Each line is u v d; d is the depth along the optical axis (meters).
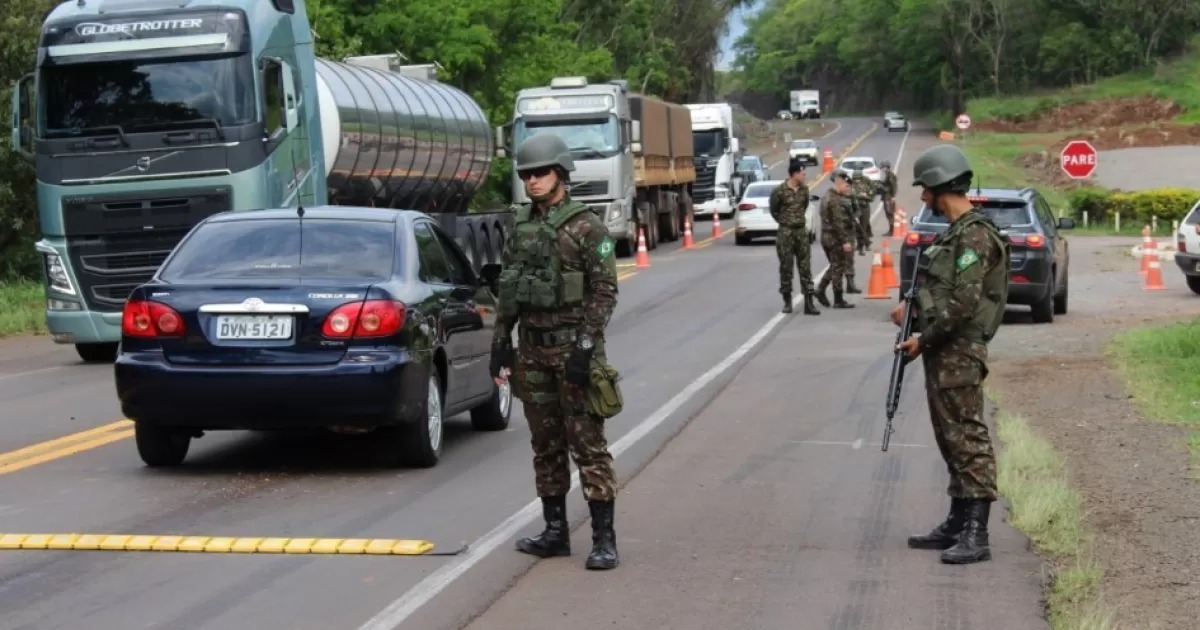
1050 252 31.84
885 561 11.90
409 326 15.20
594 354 11.40
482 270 14.42
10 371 26.31
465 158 38.91
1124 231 70.62
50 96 26.36
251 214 16.56
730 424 19.11
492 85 70.12
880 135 184.75
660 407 20.44
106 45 26.19
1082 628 9.74
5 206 41.84
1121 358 25.31
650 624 10.18
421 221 17.16
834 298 35.75
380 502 14.15
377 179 32.28
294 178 27.53
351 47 60.75
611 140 52.97
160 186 26.03
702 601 10.75
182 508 13.88
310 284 15.08
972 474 11.82
